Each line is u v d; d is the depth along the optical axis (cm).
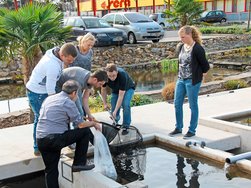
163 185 499
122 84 623
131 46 1777
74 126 515
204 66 621
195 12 2228
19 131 699
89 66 627
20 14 767
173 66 1664
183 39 621
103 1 3722
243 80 1212
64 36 817
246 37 2262
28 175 557
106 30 1720
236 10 4022
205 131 680
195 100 635
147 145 641
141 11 4216
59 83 515
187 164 561
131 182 499
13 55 831
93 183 472
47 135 462
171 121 749
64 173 523
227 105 867
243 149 656
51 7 801
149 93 1091
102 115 796
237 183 497
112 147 579
